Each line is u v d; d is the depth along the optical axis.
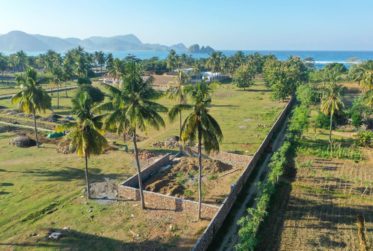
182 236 32.16
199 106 32.56
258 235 32.25
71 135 37.78
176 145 59.75
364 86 84.12
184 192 41.88
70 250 30.16
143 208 37.59
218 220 33.59
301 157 54.78
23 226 34.12
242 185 43.00
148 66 179.00
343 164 51.50
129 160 53.53
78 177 46.81
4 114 85.44
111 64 126.88
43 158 54.91
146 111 34.12
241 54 184.88
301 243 31.08
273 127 68.44
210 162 50.25
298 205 38.31
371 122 71.25
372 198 39.97
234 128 73.88
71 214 36.59
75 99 37.97
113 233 32.81
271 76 118.88
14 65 180.62
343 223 34.47
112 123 34.56
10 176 47.19
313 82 123.00
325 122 72.25
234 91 133.12
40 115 85.00
